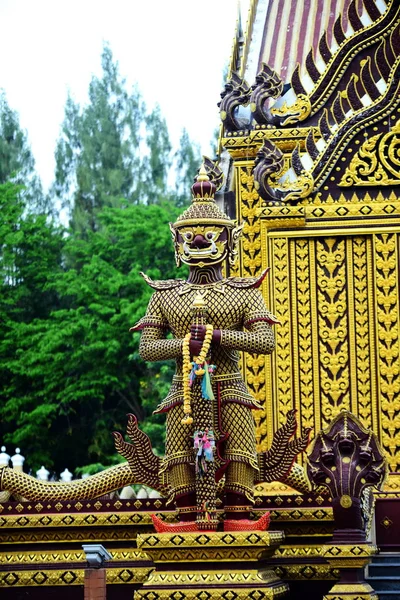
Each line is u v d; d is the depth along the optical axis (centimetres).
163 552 830
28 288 4422
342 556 834
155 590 823
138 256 4153
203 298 866
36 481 966
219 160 1238
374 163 1015
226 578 823
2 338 4131
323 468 852
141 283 3953
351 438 852
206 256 872
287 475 883
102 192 5003
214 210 881
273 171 1020
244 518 855
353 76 1060
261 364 1023
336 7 1307
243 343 847
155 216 4184
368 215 1012
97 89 5403
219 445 855
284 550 916
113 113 5388
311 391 1012
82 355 3847
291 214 1014
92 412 3978
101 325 3825
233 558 824
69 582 930
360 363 1009
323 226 1016
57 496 958
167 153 5353
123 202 4434
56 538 941
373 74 1057
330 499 916
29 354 3925
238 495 855
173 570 834
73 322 3928
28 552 942
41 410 3784
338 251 1018
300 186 1017
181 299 870
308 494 921
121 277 3969
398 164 1013
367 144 1017
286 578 912
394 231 1009
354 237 1018
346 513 845
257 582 819
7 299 4288
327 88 1066
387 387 1003
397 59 1018
